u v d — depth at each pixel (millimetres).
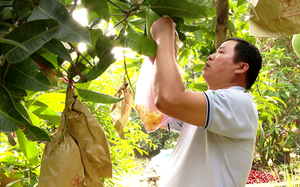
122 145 2143
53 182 735
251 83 951
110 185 1978
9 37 553
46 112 1009
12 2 603
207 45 1506
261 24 909
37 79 645
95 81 1967
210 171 828
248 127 823
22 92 695
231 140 835
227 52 921
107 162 823
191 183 849
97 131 816
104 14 748
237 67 905
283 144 3346
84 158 792
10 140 818
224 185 818
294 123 3463
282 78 3359
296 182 2502
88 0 730
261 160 3701
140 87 1068
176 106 762
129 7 867
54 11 582
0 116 562
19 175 1379
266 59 3229
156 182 3514
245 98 847
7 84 662
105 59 792
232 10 1584
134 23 1037
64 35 568
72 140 781
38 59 763
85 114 812
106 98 795
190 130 951
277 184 2582
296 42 1557
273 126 3184
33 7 619
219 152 838
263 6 880
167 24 813
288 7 866
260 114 2219
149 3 783
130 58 1512
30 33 555
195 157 871
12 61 557
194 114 770
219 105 781
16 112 573
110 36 807
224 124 779
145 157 5660
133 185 3420
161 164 3506
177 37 873
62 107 1099
